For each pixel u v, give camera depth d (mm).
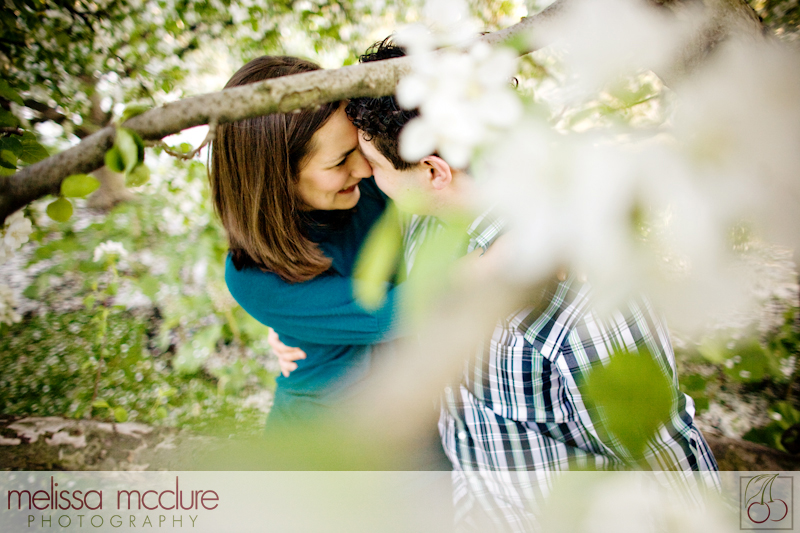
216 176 1189
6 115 1148
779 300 1253
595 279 430
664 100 526
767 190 417
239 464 760
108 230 2945
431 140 397
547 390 1096
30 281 3385
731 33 505
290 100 536
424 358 802
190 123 554
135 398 2744
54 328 3121
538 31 477
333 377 1289
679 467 789
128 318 3227
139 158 572
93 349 2951
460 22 448
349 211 1339
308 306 1206
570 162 379
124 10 2820
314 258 1185
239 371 2688
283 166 1100
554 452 1124
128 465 1831
